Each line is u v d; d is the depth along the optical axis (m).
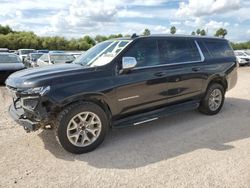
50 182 3.23
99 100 4.20
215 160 3.78
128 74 4.44
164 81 4.94
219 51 6.24
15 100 4.20
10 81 4.14
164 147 4.27
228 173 3.41
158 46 5.00
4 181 3.24
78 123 4.02
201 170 3.49
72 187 3.13
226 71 6.21
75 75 3.98
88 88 4.00
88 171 3.50
